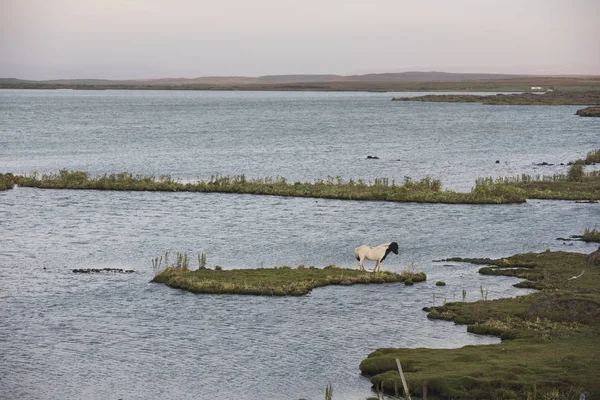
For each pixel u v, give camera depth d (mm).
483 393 31969
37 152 148625
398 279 53312
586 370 33875
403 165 129375
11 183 97438
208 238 67688
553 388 31984
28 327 42406
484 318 43594
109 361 37250
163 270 55219
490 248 64688
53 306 46594
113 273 55156
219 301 47781
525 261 58812
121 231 70562
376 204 85250
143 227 72375
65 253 61750
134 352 38500
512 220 76562
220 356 38031
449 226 73375
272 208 82688
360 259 55312
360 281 52438
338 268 55875
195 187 94500
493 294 49750
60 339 40406
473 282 53156
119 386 34188
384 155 147250
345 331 42031
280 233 69750
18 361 37156
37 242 65750
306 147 164250
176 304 47094
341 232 70250
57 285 51656
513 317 43625
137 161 133750
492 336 41094
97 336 40906
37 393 33312
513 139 185750
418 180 108250
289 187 93812
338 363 37219
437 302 47906
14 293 49500
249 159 138375
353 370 36375
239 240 66875
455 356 36500
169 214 79062
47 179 100125
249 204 85188
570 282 51656
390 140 184375
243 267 57594
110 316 44562
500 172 119188
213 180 107375
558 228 72938
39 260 59250
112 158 138625
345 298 48719
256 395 33312
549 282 51844
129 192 93625
